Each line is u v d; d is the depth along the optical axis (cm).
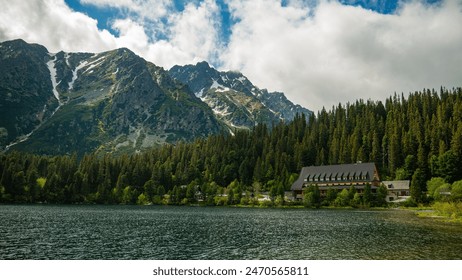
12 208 14488
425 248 5075
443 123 18788
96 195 19725
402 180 16625
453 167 15100
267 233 6950
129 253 5175
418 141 18238
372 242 5650
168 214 12056
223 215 11531
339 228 7506
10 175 18988
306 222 8919
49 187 19575
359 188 17062
